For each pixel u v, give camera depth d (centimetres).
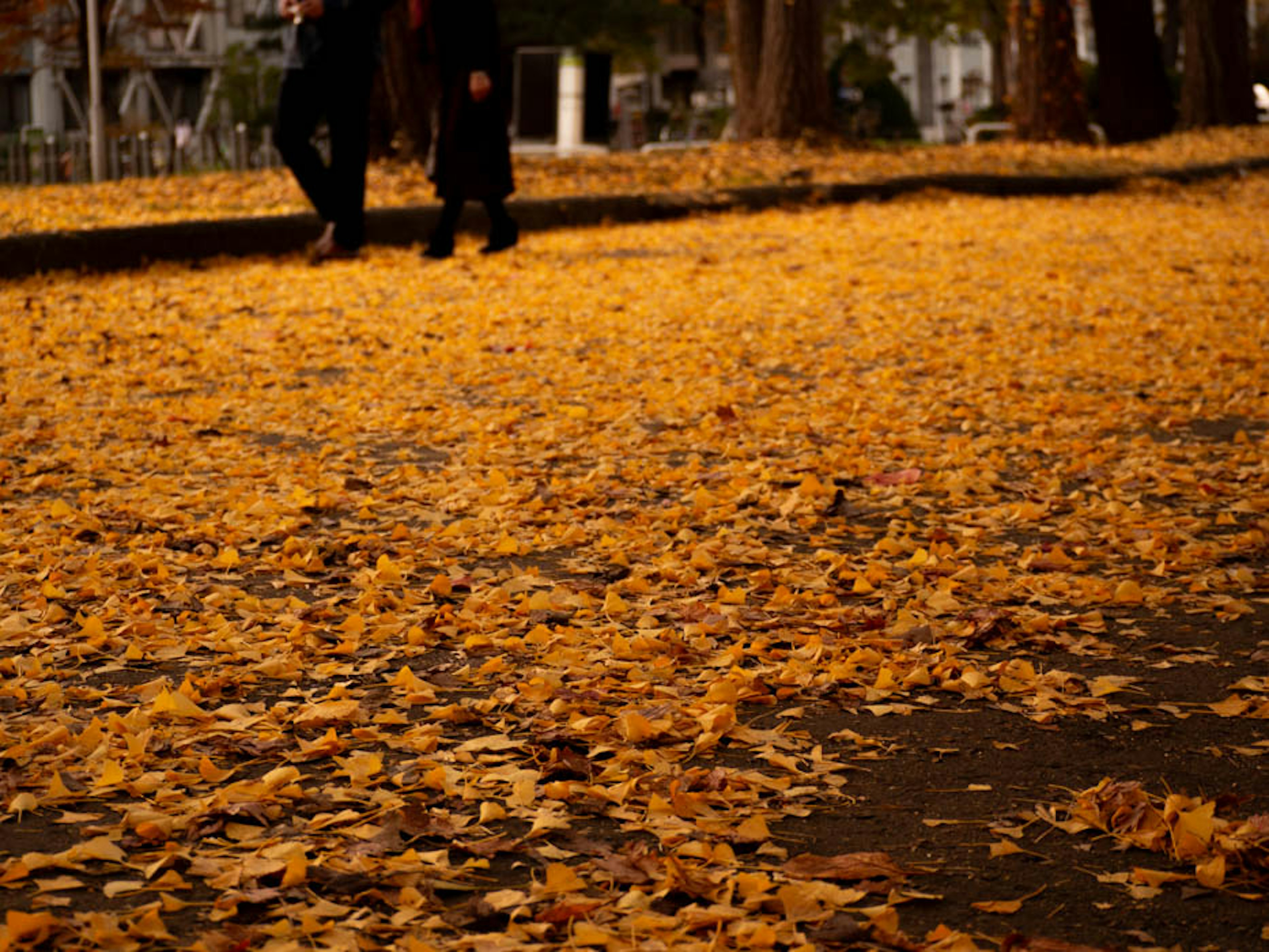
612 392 866
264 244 1464
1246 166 2525
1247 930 293
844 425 777
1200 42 3150
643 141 4744
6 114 4850
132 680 429
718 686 409
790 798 351
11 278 1280
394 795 346
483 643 455
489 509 613
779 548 567
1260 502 621
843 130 2603
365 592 500
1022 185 2178
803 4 2536
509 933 286
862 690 421
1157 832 329
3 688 412
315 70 1332
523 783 349
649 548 562
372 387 874
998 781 365
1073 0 3052
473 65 1354
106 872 312
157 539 564
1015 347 1019
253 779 362
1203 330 1066
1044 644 459
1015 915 300
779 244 1598
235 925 286
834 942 283
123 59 3083
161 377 902
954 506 632
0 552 554
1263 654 451
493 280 1304
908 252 1520
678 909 297
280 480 660
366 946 280
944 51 7619
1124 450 731
